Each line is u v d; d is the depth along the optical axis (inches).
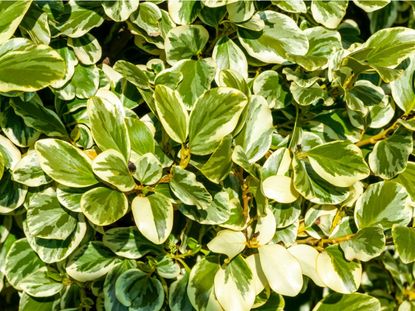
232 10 20.1
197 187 17.2
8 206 19.7
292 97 21.1
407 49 19.5
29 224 18.4
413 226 21.0
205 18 21.0
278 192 18.9
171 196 18.4
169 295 19.6
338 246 19.9
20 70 15.9
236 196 19.6
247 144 19.7
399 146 20.6
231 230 19.1
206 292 18.7
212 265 19.2
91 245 20.2
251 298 17.9
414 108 21.1
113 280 19.7
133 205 17.5
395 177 21.2
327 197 19.2
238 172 19.6
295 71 20.8
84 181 17.7
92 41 20.8
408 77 21.2
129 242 19.7
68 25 20.1
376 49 19.9
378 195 20.0
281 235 20.0
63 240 19.4
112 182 17.2
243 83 19.2
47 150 17.7
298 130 20.4
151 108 19.0
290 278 17.9
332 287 18.8
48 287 20.6
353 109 19.4
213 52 21.0
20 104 19.3
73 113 20.8
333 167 19.1
